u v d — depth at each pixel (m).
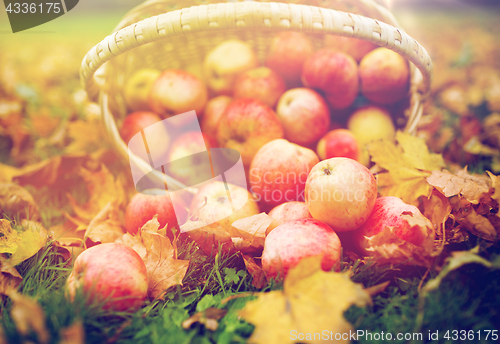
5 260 0.60
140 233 0.64
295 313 0.53
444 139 0.90
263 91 0.77
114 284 0.55
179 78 0.78
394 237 0.59
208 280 0.60
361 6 0.75
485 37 1.73
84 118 1.01
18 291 0.59
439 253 0.57
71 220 0.72
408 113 0.77
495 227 0.62
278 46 0.80
